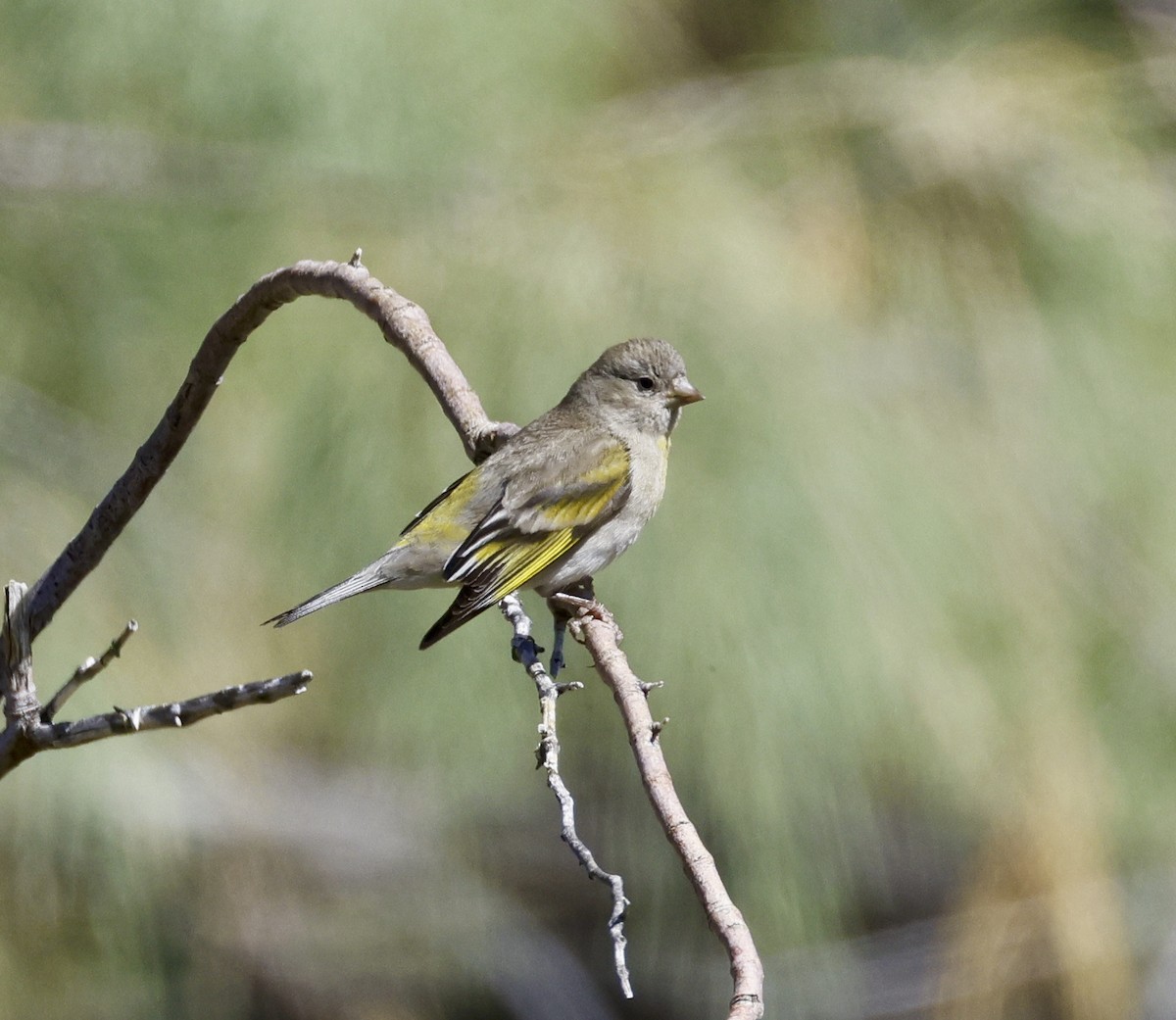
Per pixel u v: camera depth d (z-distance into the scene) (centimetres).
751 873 1031
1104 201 1067
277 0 1046
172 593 1096
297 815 1507
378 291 737
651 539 962
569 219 1033
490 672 1027
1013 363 1030
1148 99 1123
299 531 1008
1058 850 1155
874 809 1155
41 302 1121
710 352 975
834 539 962
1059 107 1098
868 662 959
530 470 858
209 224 1093
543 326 973
